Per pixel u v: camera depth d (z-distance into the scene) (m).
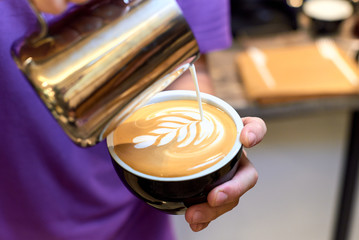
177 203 0.52
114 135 0.57
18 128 0.70
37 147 0.72
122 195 0.84
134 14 0.44
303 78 1.28
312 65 1.33
